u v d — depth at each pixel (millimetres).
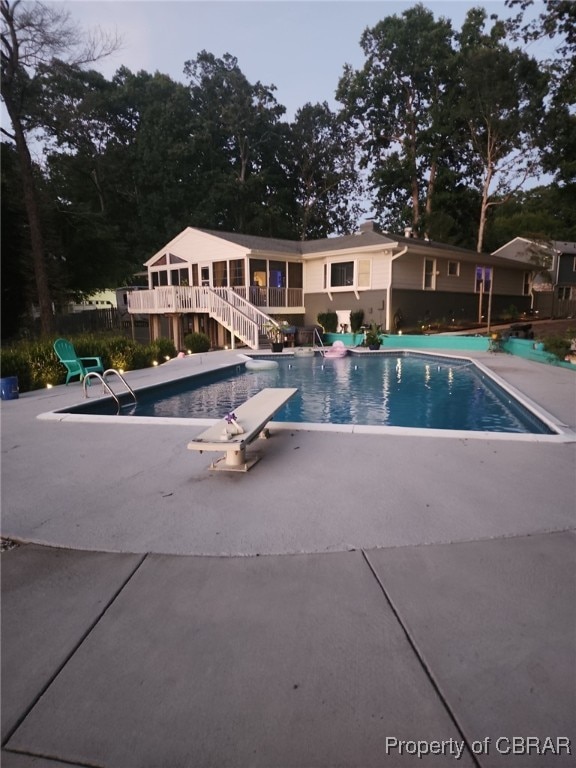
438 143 31047
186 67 36719
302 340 17344
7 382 7473
